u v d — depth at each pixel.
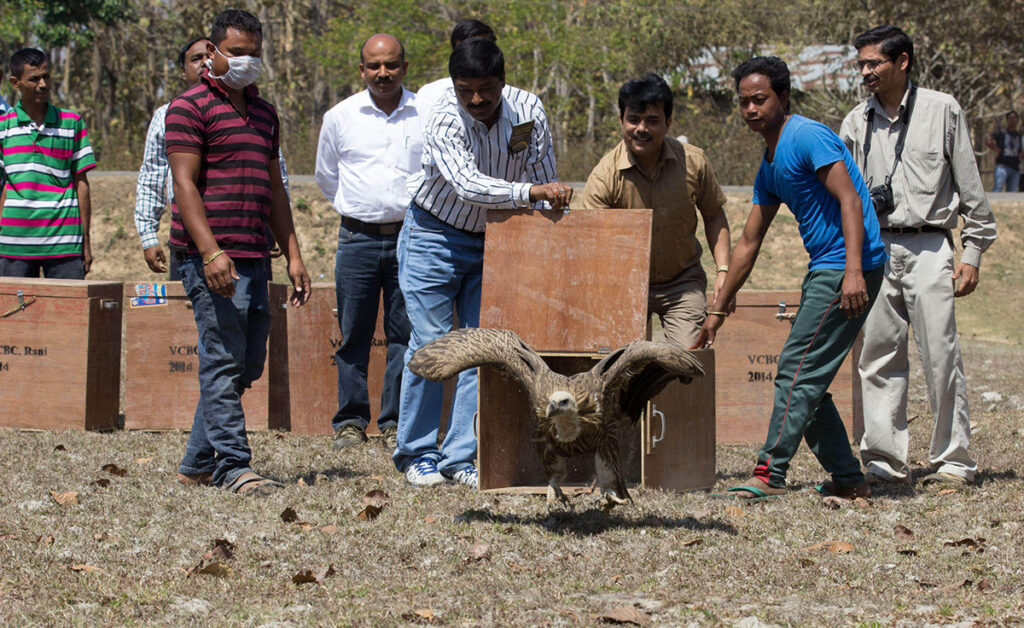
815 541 6.93
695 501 7.84
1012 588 5.84
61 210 12.19
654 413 7.79
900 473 8.82
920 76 41.09
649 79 8.48
